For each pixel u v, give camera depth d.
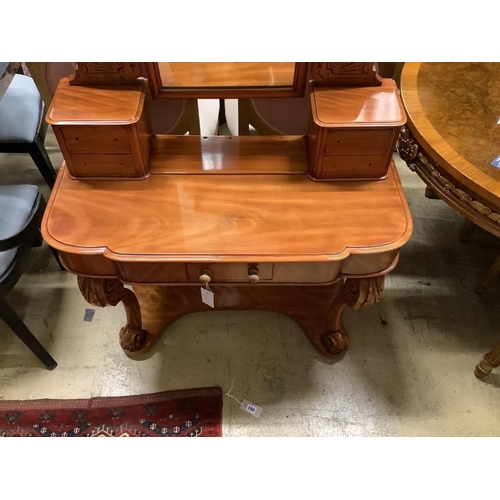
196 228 0.95
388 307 1.55
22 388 1.36
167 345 1.46
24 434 1.27
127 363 1.41
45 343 1.45
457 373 1.40
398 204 0.99
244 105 1.28
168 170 1.05
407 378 1.39
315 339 1.43
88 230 0.94
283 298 1.51
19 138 1.47
